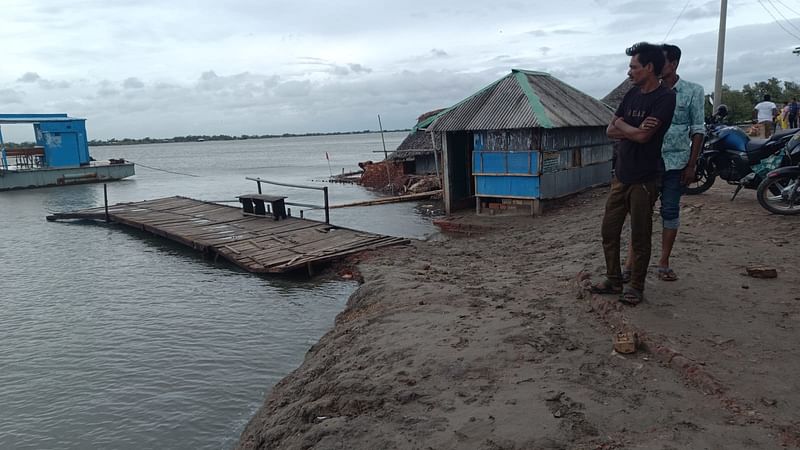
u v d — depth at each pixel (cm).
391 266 1134
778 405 384
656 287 620
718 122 1117
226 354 852
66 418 700
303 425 499
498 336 564
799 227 813
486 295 745
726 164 1030
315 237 1501
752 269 633
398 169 3044
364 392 509
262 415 615
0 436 668
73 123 4172
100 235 1994
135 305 1136
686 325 517
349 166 6094
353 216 2048
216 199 3147
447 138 1702
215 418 669
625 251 853
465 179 1823
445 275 966
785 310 535
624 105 542
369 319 760
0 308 1158
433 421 425
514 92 1566
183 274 1370
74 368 845
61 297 1225
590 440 369
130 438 646
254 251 1412
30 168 4000
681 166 599
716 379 420
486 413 420
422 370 520
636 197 536
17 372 841
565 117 1505
